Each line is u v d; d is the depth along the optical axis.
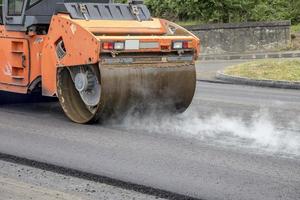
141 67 10.38
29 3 11.18
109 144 8.94
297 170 7.53
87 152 8.43
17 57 11.55
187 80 11.06
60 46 10.60
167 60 10.76
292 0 35.19
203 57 28.36
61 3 10.71
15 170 7.56
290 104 13.74
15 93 12.58
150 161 7.93
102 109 10.12
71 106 10.91
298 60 21.42
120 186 6.86
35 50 11.21
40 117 11.33
